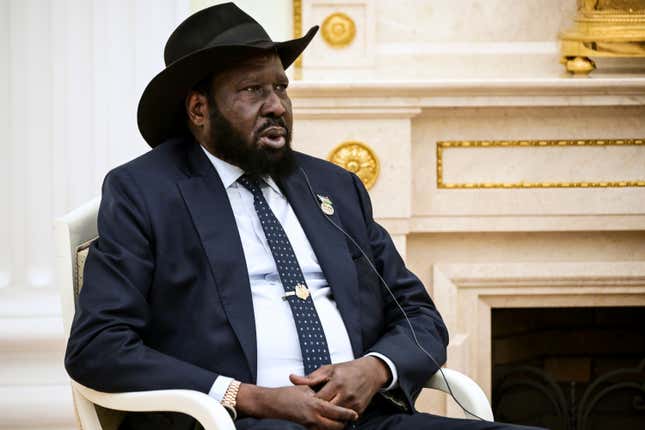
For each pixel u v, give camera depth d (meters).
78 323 6.91
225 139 7.45
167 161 7.54
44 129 10.79
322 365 7.23
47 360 10.85
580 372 12.02
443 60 10.88
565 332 12.08
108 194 7.32
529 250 10.83
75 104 10.72
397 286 7.97
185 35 7.62
